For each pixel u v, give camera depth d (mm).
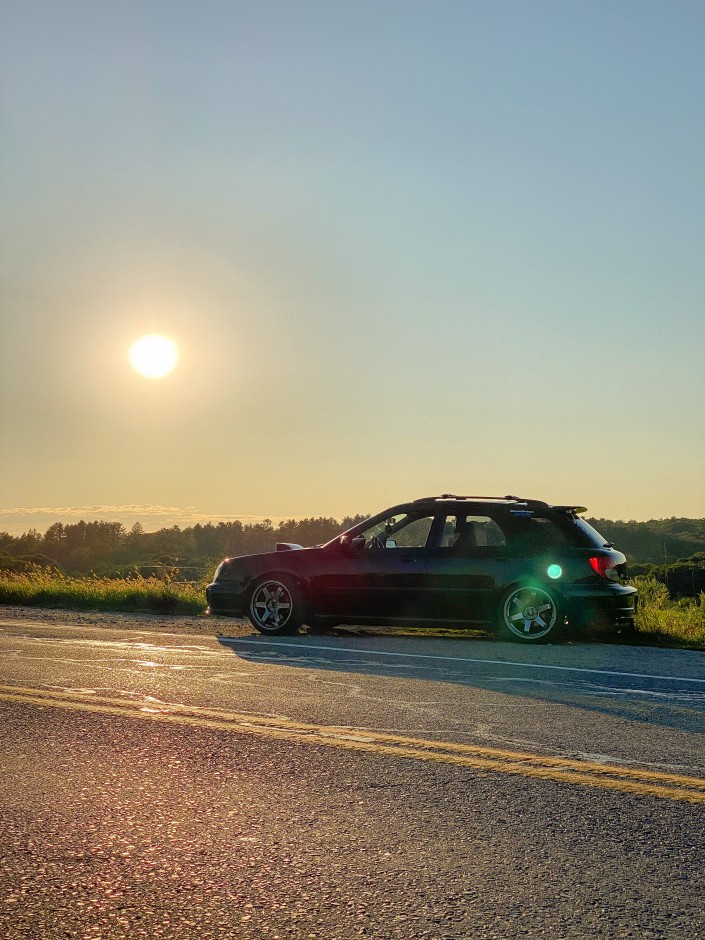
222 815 4414
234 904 3434
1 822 4285
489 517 12164
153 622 13742
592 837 4164
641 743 5926
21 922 3279
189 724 6277
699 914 3389
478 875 3717
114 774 5082
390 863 3832
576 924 3297
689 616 14516
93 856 3875
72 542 89438
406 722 6473
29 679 8094
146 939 3170
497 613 11812
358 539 12422
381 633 12945
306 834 4164
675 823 4363
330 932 3225
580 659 9836
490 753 5602
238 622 14016
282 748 5668
